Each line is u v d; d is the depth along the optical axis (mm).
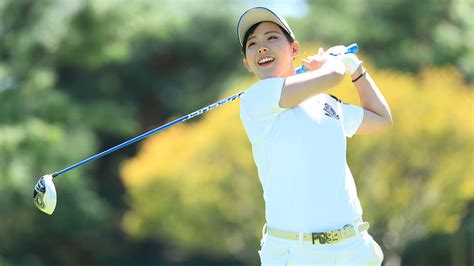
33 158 65062
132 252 100938
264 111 12664
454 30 72938
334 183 12609
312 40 90938
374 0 86062
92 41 68188
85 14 66875
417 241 75188
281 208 12648
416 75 80500
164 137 63594
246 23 13328
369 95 14039
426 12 81000
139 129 102688
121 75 100250
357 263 12594
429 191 57469
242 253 63219
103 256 94188
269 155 12758
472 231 72000
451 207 58500
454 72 66938
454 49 69188
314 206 12477
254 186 57906
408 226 58656
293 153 12531
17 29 68188
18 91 66500
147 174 61906
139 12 71750
